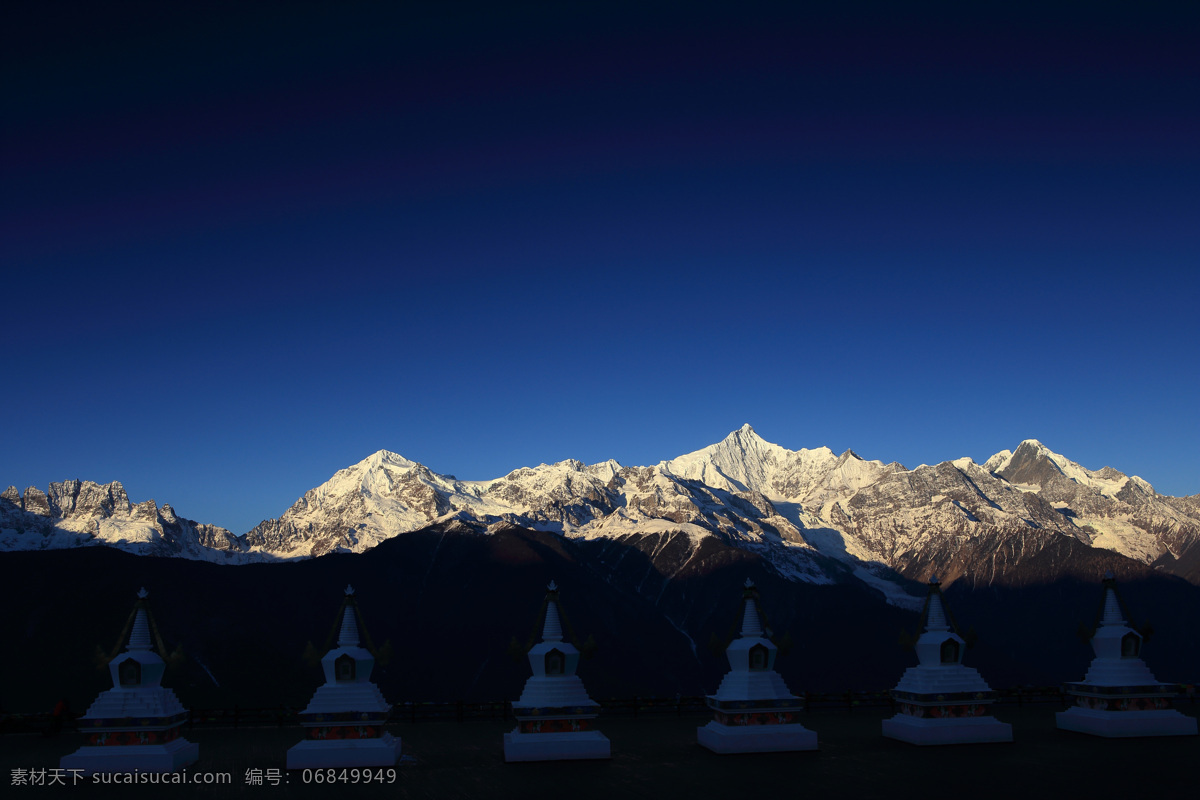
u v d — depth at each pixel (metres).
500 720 50.72
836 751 38.41
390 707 38.06
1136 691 41.75
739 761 36.34
